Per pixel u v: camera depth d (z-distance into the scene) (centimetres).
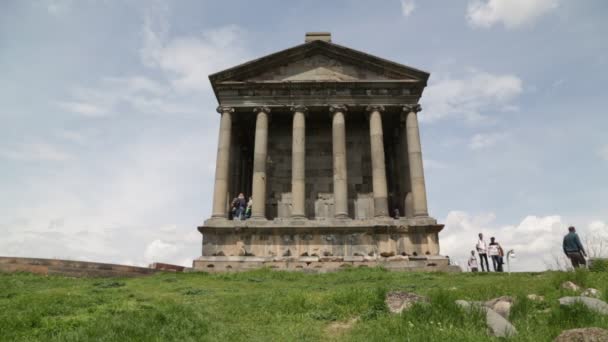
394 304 1218
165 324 1101
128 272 2419
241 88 3316
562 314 973
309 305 1354
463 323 973
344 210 3017
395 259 2780
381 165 3106
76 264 2291
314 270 2531
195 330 1072
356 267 2631
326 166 3478
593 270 1661
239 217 3072
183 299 1568
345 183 3094
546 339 859
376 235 2908
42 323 1120
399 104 3272
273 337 1048
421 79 3306
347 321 1202
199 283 2055
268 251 2877
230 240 2906
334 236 2908
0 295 1600
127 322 1083
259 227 2900
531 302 1133
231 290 1822
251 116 3438
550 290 1335
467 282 1856
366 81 3272
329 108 3272
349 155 3516
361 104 3278
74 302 1387
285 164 3500
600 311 977
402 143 3375
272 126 3591
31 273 2184
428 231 2909
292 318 1236
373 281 2075
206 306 1384
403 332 952
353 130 3575
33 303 1346
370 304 1270
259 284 2038
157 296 1623
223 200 3039
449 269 2650
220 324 1162
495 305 1116
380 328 1015
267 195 3419
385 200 3030
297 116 3247
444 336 888
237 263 2769
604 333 788
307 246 2886
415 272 2419
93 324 1071
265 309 1343
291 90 3309
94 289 1766
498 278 1936
